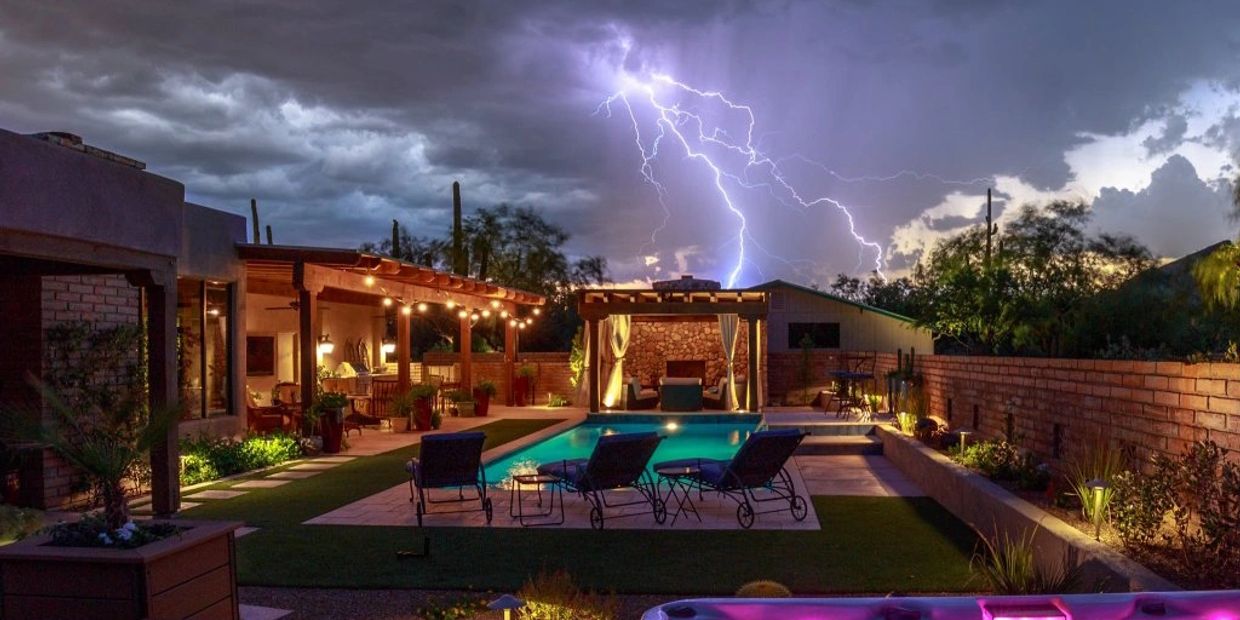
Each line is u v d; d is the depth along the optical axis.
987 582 5.79
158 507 8.59
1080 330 12.27
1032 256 19.36
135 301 10.67
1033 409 9.34
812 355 23.62
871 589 5.92
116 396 9.66
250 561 6.79
